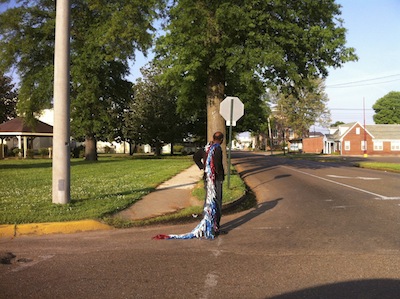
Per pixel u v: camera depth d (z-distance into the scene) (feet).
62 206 30.42
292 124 271.49
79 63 104.68
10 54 106.83
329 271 17.53
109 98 125.39
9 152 144.15
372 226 26.76
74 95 112.68
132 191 39.99
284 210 33.88
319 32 52.85
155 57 55.83
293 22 54.19
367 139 224.74
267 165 102.17
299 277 16.78
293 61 55.77
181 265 18.51
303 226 27.20
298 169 84.89
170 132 143.95
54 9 109.60
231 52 50.65
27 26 108.47
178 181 51.06
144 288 15.57
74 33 107.76
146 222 28.22
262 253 20.52
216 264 18.65
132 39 92.22
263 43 50.57
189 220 29.66
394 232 24.93
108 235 24.91
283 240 23.31
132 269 17.92
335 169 84.48
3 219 26.27
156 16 68.74
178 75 53.93
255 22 50.29
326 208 34.22
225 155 57.57
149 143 150.92
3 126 137.08
